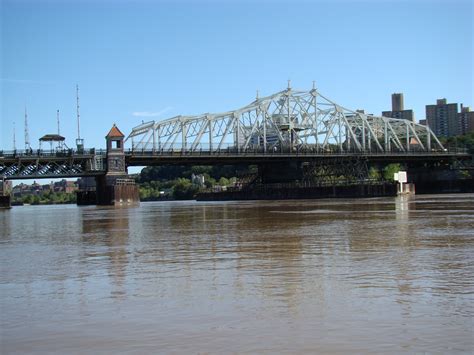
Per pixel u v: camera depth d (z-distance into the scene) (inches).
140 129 6584.6
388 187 6205.7
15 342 490.3
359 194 6417.3
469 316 534.0
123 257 1053.2
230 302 617.0
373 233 1396.4
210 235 1508.4
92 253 1138.0
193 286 722.2
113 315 574.6
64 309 608.7
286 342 466.3
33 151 5708.7
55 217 3191.4
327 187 6776.6
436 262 865.5
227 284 728.3
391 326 504.1
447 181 7864.2
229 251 1098.7
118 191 5851.4
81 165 5940.0
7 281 804.0
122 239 1464.1
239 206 4397.1
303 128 7628.0
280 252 1053.8
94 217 2987.2
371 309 566.3
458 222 1694.1
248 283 730.2
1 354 459.2
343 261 903.1
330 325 512.1
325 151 7564.0
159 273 840.3
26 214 4010.8
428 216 2042.3
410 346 449.1
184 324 530.3
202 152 6643.7
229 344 465.4
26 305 633.6
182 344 470.0
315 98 7672.2
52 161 5728.3
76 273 864.3
